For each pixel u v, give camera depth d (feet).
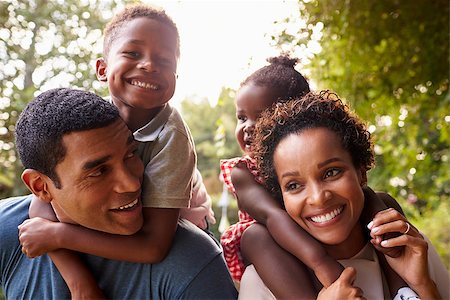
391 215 4.53
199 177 6.46
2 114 13.91
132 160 4.61
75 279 4.72
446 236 19.99
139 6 5.70
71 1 14.08
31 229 4.75
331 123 4.58
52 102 4.49
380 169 14.34
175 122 5.23
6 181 14.25
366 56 11.75
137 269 4.82
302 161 4.48
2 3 13.98
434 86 12.27
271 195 5.26
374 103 12.81
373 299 4.67
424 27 11.57
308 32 10.12
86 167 4.31
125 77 5.41
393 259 4.69
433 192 15.19
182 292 4.74
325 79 11.43
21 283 5.00
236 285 5.62
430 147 13.87
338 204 4.48
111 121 4.43
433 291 4.60
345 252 4.87
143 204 4.85
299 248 4.70
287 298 4.66
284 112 4.74
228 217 21.65
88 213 4.48
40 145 4.38
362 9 11.00
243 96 6.37
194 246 4.95
